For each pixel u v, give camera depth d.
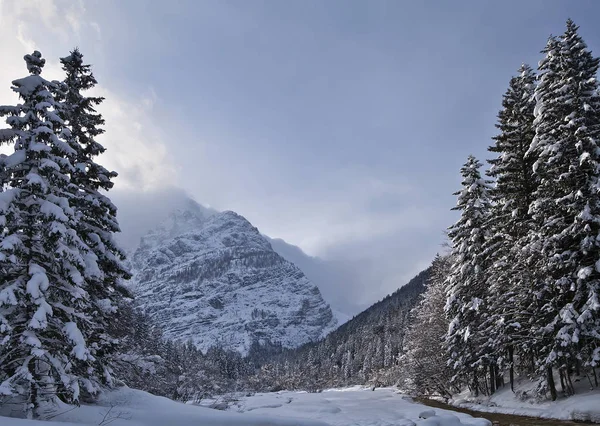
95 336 16.52
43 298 12.59
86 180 17.98
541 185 20.59
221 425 15.01
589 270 17.58
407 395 40.56
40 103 13.80
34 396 12.56
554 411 19.52
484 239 28.42
